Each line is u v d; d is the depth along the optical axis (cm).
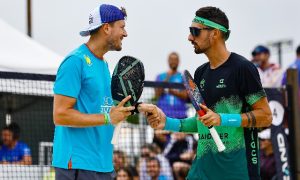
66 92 861
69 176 871
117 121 864
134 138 1541
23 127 1404
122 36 903
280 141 1395
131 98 883
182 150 1616
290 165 1391
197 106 876
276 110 1399
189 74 899
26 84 1282
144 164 1546
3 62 1656
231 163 905
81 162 869
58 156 880
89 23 903
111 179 916
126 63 889
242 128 907
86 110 880
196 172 936
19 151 1377
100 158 887
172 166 1596
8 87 1283
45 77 1266
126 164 1523
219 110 904
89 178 874
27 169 1291
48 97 1395
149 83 1372
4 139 1380
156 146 1581
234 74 895
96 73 888
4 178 1266
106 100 904
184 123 953
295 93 1409
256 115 884
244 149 906
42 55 1738
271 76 2025
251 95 888
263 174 1494
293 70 1416
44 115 1406
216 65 915
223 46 912
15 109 1546
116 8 901
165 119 936
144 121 1548
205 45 908
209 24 903
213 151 913
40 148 1383
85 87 880
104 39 895
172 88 1397
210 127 868
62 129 880
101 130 891
